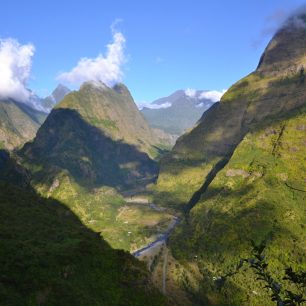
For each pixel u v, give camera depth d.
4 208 172.62
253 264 22.34
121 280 132.25
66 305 104.19
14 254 117.62
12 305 95.25
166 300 140.12
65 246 136.88
